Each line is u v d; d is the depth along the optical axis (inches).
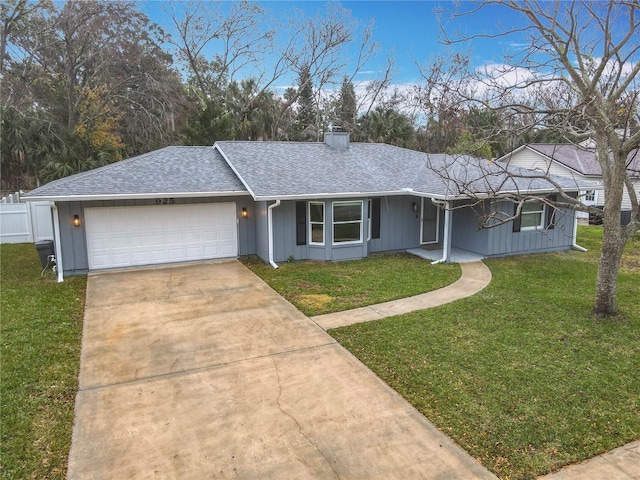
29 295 378.6
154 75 1249.4
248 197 534.9
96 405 205.9
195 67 1330.0
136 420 193.9
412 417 195.0
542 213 570.6
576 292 383.9
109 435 182.7
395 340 278.7
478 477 157.6
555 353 258.1
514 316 320.5
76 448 173.8
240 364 249.6
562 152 941.2
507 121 370.6
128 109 1206.3
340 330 298.2
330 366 245.6
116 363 250.4
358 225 536.1
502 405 202.7
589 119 289.6
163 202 491.8
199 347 273.3
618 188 298.7
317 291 393.7
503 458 167.6
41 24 1056.2
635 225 306.8
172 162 548.7
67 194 427.5
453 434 182.5
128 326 309.1
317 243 524.7
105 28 1079.0
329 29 1305.4
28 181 983.6
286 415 197.8
